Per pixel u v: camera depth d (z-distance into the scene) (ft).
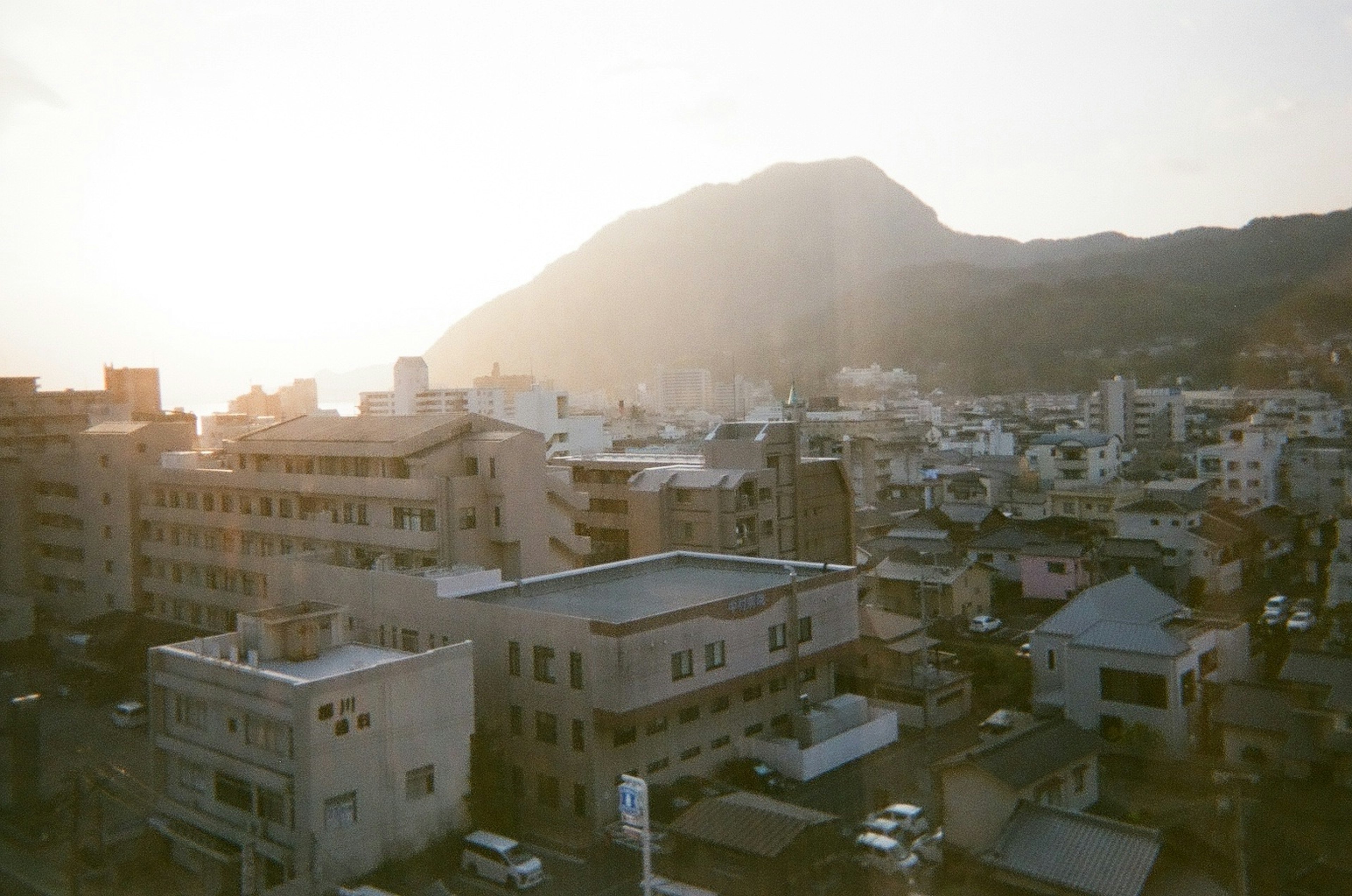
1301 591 253.24
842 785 141.59
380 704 121.08
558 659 133.08
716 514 210.18
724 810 116.26
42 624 237.25
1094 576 248.11
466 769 129.90
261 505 211.00
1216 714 142.41
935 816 129.18
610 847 125.59
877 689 175.22
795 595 153.89
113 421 315.37
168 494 229.45
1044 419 615.98
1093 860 99.86
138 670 205.26
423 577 156.04
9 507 253.65
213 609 217.77
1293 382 572.10
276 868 118.52
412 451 185.37
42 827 136.77
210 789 128.98
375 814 120.16
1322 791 127.44
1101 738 144.15
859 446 351.67
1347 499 286.46
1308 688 144.25
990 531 289.33
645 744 134.21
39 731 143.54
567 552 195.62
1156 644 146.10
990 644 215.51
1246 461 320.09
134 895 121.60
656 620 131.34
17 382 320.09
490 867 118.21
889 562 248.32
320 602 167.53
